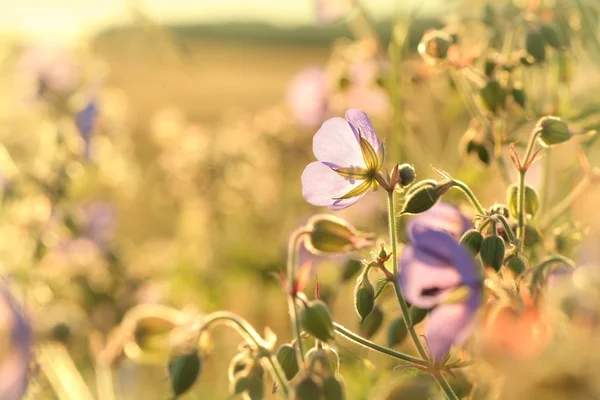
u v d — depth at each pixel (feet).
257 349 1.23
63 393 1.56
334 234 1.29
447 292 1.05
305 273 1.21
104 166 2.39
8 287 1.20
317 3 1.99
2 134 2.11
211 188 2.91
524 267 1.17
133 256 2.33
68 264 2.01
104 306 1.95
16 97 2.18
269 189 2.95
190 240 2.90
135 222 3.32
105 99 2.36
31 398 1.42
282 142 2.93
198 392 2.17
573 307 1.46
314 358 1.12
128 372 1.98
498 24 1.60
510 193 1.29
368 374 1.60
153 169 3.41
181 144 3.05
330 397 1.11
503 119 1.46
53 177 1.97
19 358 1.19
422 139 1.98
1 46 2.23
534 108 1.53
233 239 2.85
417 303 1.06
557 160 1.77
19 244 1.93
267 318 2.73
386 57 1.92
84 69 2.24
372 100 1.98
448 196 1.60
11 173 1.95
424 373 1.22
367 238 1.30
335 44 2.07
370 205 1.93
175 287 2.69
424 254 1.06
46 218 1.95
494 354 1.11
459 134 2.05
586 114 1.52
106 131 2.35
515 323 1.11
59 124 2.11
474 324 1.06
